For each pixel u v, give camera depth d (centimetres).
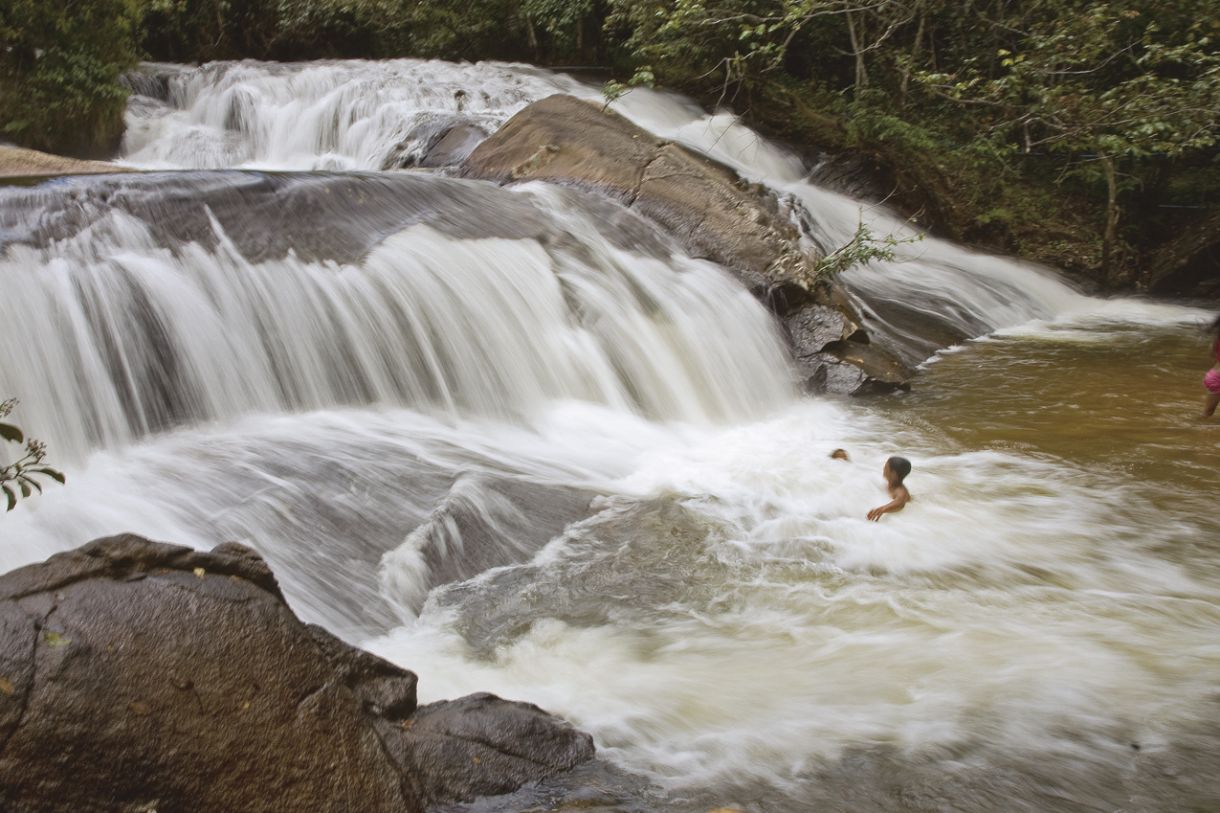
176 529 584
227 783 316
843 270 1223
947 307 1340
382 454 699
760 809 398
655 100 1753
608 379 888
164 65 1894
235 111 1631
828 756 433
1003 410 932
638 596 573
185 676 320
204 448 684
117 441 685
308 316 783
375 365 795
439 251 880
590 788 404
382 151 1473
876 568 610
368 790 344
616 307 940
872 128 1695
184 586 340
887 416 920
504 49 2130
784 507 696
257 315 764
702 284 1020
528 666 503
